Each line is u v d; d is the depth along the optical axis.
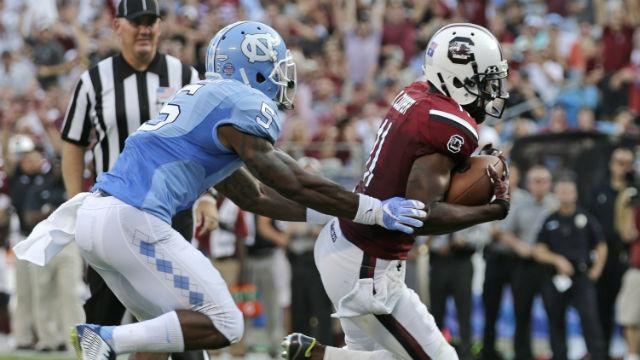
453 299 31.52
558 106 38.28
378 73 45.41
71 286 31.31
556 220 30.47
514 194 31.56
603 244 30.61
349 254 16.42
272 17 47.44
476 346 32.84
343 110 41.22
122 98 19.72
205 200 20.44
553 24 43.75
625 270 31.62
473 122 16.14
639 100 39.56
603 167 32.50
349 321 17.47
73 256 31.41
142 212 15.34
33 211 32.47
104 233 15.37
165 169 15.48
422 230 16.12
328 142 36.44
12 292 36.59
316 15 48.31
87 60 44.19
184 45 44.38
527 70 42.06
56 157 33.22
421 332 16.53
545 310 30.56
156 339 15.30
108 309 18.72
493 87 16.72
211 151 15.54
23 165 33.09
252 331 33.94
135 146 15.70
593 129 33.50
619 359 31.91
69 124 20.05
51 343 31.77
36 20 50.59
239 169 17.27
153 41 19.73
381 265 16.34
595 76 40.84
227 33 16.45
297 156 35.66
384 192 16.23
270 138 15.50
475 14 46.81
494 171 16.33
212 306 15.49
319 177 15.52
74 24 47.53
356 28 45.94
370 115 39.59
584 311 30.11
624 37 42.53
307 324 31.83
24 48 48.12
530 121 38.91
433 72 16.69
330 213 15.61
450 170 16.14
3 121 42.59
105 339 15.28
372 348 17.58
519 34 45.50
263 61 16.34
